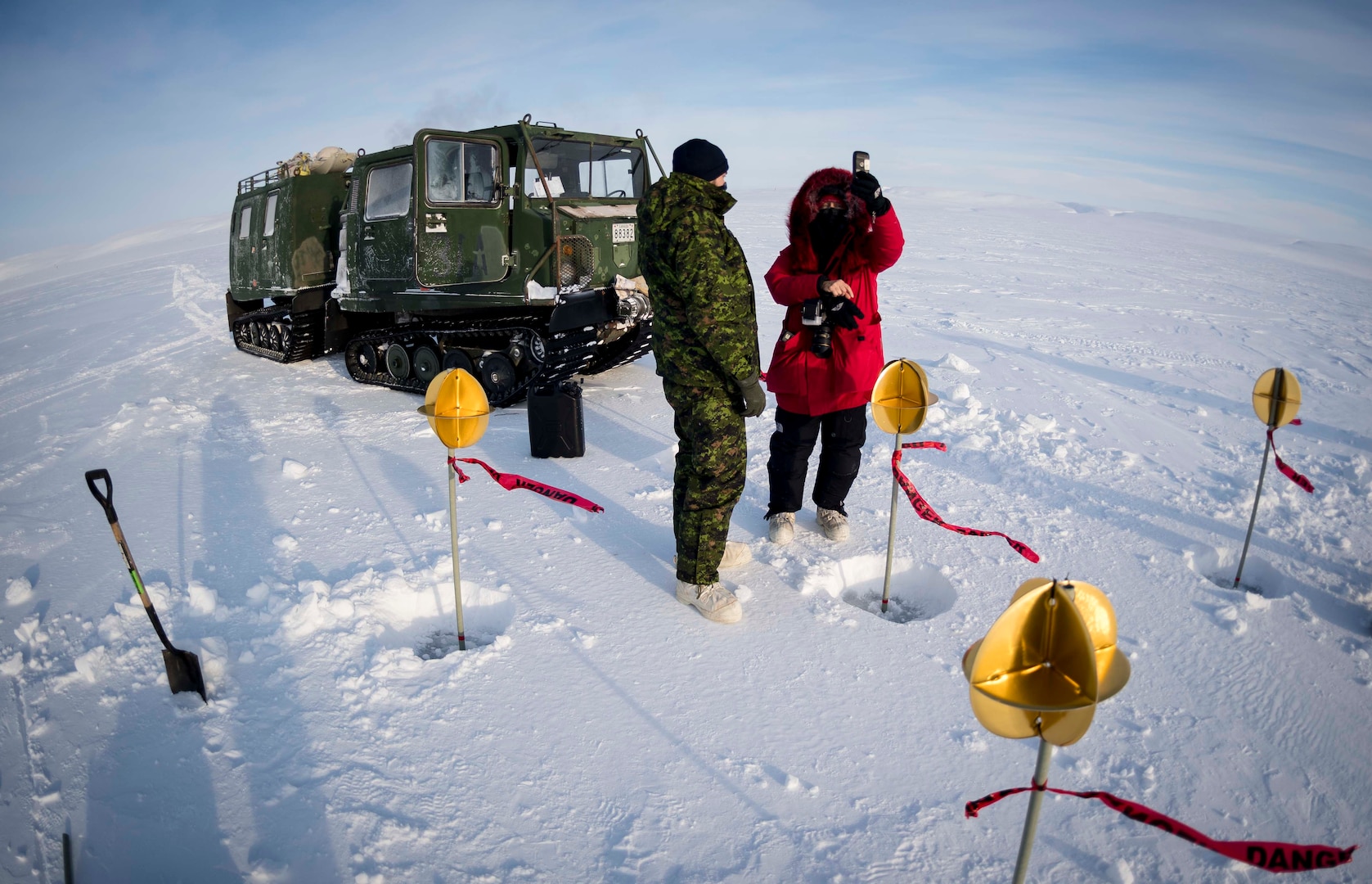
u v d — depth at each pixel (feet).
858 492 15.85
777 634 10.83
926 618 11.97
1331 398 24.31
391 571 12.53
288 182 30.01
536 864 7.30
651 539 13.84
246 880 7.14
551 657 10.41
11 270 128.47
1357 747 8.74
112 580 12.90
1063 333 34.50
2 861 7.53
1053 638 4.48
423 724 9.20
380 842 7.51
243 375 30.71
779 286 11.99
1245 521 14.47
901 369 10.64
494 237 23.58
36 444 22.12
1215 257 83.87
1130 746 8.77
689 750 8.72
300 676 10.12
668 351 10.49
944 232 97.35
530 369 23.24
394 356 27.02
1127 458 17.51
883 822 7.73
